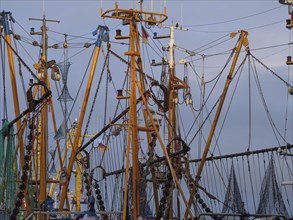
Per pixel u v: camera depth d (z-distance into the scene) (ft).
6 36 102.22
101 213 84.84
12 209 79.00
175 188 86.89
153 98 88.33
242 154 93.09
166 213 83.05
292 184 79.05
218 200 93.15
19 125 94.63
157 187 92.17
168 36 101.96
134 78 86.17
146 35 94.84
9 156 80.02
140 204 86.38
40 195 94.17
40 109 84.33
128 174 84.58
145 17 90.38
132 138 84.17
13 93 100.78
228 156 95.61
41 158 95.61
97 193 104.01
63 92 105.09
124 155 96.12
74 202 129.90
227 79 101.30
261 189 84.28
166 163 88.48
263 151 90.07
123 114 98.07
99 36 104.78
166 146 92.94
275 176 83.66
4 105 85.20
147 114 88.38
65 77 105.50
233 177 92.02
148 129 86.38
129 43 88.38
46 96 81.56
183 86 100.27
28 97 80.69
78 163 124.57
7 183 79.66
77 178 128.88
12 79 100.94
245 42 102.01
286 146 87.61
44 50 106.42
